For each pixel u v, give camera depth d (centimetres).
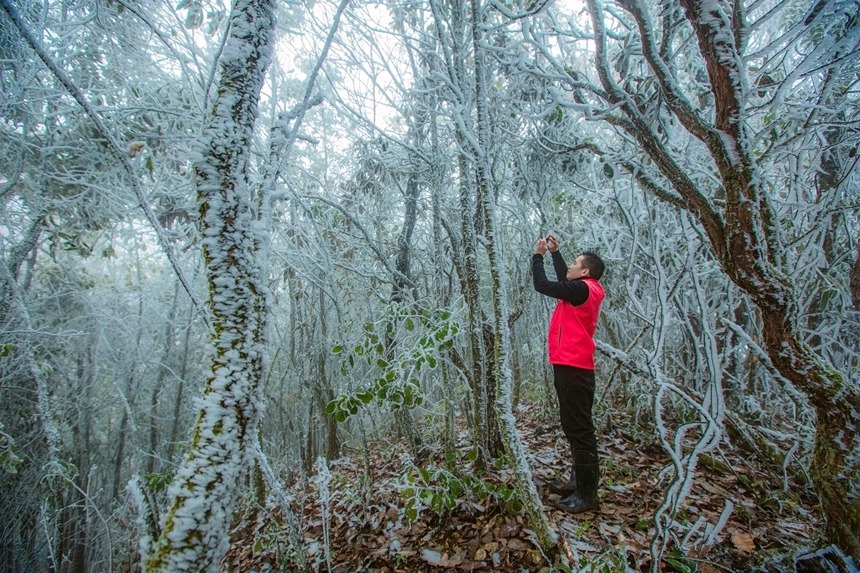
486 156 186
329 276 312
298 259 365
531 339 501
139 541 89
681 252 315
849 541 144
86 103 140
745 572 164
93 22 286
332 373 499
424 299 350
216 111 99
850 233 300
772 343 157
